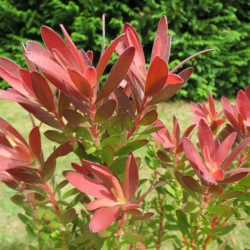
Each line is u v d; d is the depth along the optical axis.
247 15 2.89
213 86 2.92
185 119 2.39
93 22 2.55
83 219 0.47
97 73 0.30
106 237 0.36
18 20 2.68
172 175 0.50
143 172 1.54
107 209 0.30
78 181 0.30
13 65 0.35
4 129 0.34
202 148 0.34
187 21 2.67
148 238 0.58
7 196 1.43
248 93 0.44
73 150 0.36
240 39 2.87
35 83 0.30
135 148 0.36
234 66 2.74
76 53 0.29
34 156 0.34
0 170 0.30
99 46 2.67
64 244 0.42
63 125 0.35
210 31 2.72
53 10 2.67
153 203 0.61
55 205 0.38
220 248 0.45
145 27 2.64
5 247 1.14
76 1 2.67
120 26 2.60
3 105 2.49
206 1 2.61
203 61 2.70
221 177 0.32
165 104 2.70
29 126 2.14
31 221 0.49
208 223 0.40
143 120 0.34
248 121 0.41
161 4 2.59
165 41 0.34
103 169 0.30
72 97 0.32
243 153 0.43
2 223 1.27
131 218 0.34
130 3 2.71
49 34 0.28
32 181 0.36
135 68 0.32
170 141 0.47
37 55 0.28
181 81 0.30
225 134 0.45
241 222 1.20
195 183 0.37
